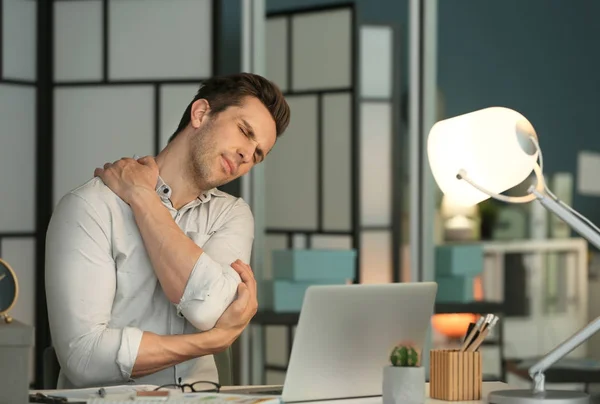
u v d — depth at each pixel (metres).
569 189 5.88
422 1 5.75
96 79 5.57
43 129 5.57
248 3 5.58
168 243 2.89
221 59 5.47
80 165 5.57
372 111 5.72
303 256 5.46
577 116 5.93
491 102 5.84
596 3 5.95
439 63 5.77
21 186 5.51
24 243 5.52
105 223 2.96
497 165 2.62
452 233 5.75
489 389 2.86
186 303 2.86
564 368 5.71
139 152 5.52
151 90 5.51
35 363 5.52
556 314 5.79
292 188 5.81
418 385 2.48
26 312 5.52
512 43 5.86
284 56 5.77
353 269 5.56
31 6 5.56
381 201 5.75
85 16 5.58
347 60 5.65
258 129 3.08
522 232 5.78
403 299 2.68
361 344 2.65
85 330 2.85
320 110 5.77
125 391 2.61
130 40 5.54
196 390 2.88
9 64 5.47
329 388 2.62
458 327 5.68
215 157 3.07
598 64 5.95
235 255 3.12
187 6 5.48
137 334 2.83
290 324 5.49
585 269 5.82
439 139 2.69
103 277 2.92
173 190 3.12
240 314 2.89
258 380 5.55
